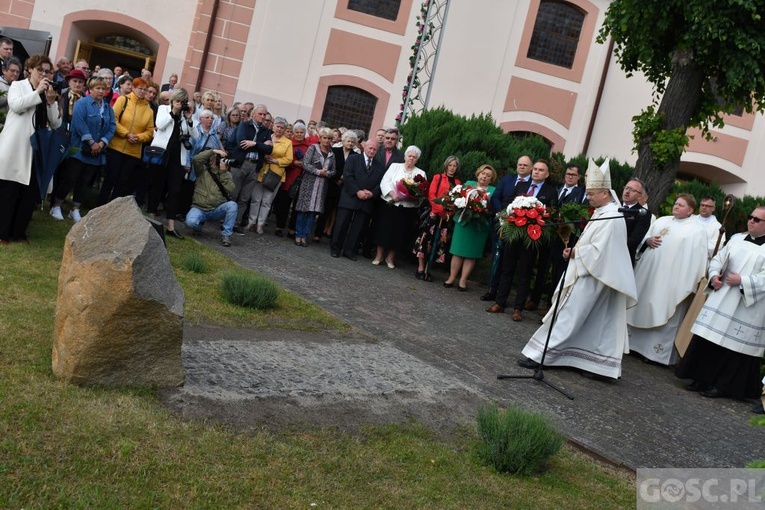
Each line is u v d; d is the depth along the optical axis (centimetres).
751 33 979
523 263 952
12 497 337
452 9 1811
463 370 691
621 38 1118
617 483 508
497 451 492
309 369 579
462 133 1242
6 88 857
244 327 666
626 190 899
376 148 1138
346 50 1805
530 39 1845
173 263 852
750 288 777
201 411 463
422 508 412
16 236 788
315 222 1307
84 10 1831
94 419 420
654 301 922
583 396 694
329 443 462
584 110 1877
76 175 931
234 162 1134
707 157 1920
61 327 468
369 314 828
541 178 1003
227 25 1770
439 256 1105
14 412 408
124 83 1107
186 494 373
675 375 862
